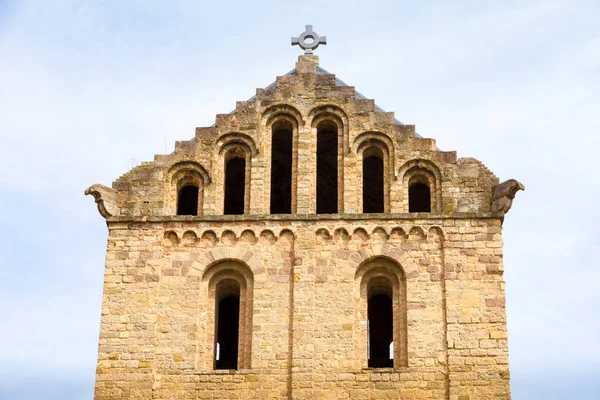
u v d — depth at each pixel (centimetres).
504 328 5759
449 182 6056
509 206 5953
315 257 5919
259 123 6216
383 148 6175
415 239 5944
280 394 5700
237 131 6203
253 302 5847
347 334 5778
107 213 6012
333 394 5681
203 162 6156
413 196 6419
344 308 5825
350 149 6156
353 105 6234
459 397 5656
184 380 5734
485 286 5844
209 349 5819
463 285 5847
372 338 6738
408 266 5894
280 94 6272
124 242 5978
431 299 5831
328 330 5784
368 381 5697
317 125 6247
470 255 5903
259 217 6000
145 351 5784
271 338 5788
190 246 5972
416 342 5756
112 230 6000
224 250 5953
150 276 5916
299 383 5694
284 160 6694
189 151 6169
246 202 6078
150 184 6103
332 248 5934
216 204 6088
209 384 5722
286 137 6481
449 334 5756
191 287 5900
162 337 5812
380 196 6788
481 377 5684
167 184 6119
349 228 5966
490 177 6059
